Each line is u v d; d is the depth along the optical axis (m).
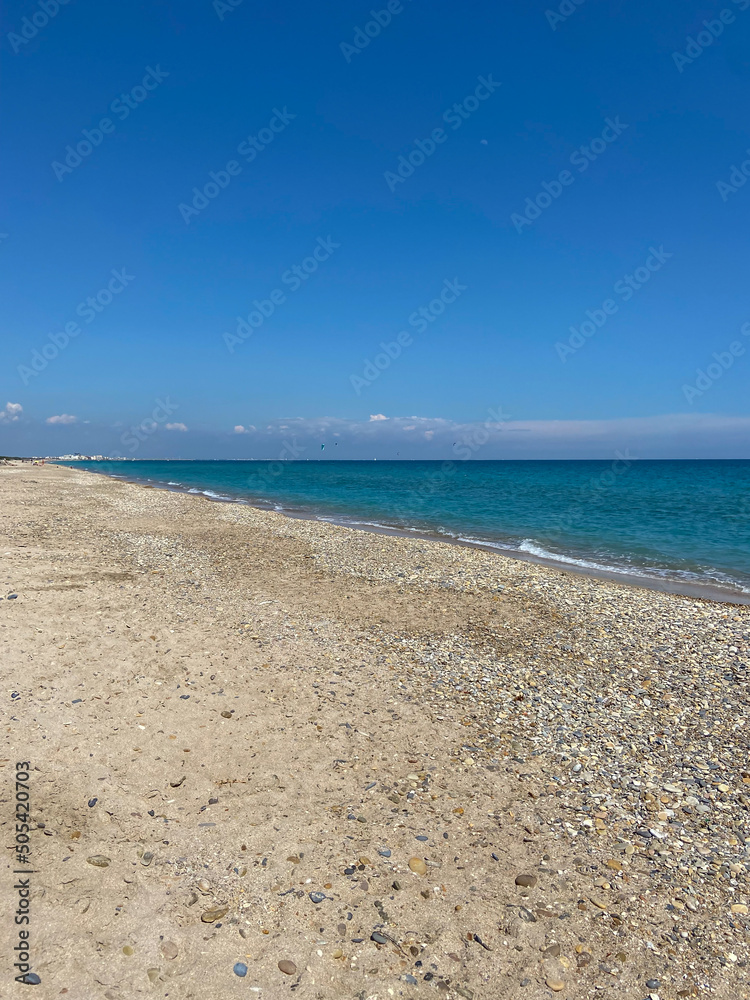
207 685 7.86
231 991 3.56
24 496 33.16
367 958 3.90
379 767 6.32
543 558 20.48
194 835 4.96
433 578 15.64
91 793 5.30
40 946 3.68
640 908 4.48
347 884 4.56
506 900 4.50
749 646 10.54
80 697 7.07
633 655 10.05
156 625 9.96
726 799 5.98
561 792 6.05
